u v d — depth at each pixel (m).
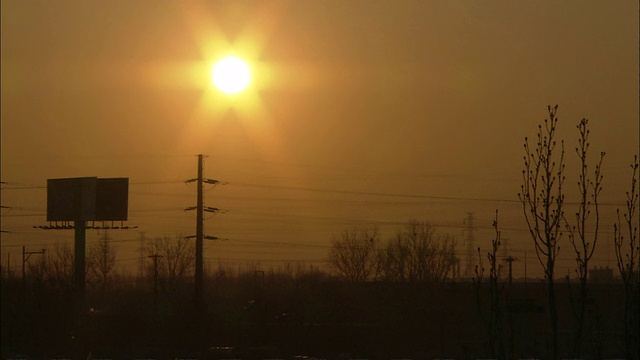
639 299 17.67
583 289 18.11
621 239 18.19
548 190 18.36
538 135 18.59
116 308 92.19
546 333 23.06
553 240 18.27
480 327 61.47
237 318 83.31
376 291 87.62
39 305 53.31
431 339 66.06
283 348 70.31
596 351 19.84
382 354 59.00
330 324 77.81
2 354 48.75
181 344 72.88
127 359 56.56
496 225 19.36
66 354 54.38
